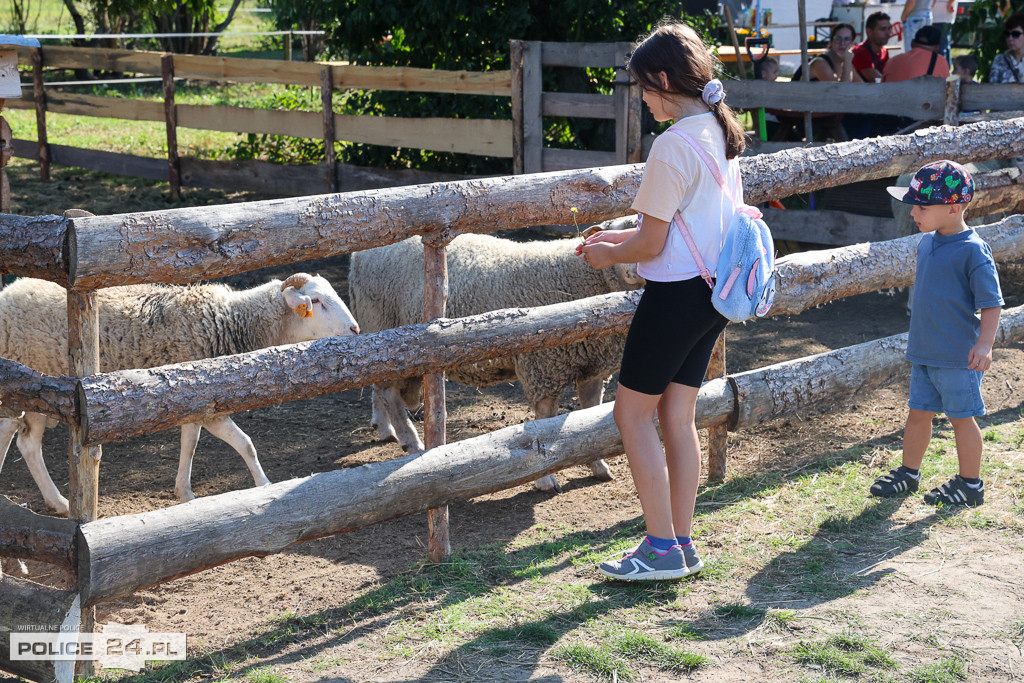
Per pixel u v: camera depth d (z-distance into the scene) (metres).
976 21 8.39
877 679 2.63
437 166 10.59
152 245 2.64
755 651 2.80
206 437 5.24
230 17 20.84
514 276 4.49
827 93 7.76
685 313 2.88
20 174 12.12
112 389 2.63
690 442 3.16
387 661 2.85
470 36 9.87
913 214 3.68
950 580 3.19
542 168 9.21
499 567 3.49
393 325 4.97
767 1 12.68
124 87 18.97
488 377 4.78
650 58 2.85
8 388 2.72
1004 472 4.08
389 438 5.18
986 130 4.82
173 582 3.52
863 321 7.01
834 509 3.82
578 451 3.65
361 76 10.09
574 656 2.80
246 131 11.04
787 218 8.03
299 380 3.02
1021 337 5.05
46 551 2.66
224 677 2.80
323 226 2.99
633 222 3.97
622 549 3.57
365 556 3.71
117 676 2.83
